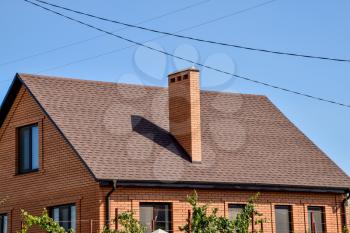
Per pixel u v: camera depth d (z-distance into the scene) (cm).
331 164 3881
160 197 3284
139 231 2875
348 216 3806
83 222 3198
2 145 3750
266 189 3522
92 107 3581
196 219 2895
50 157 3444
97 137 3378
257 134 3919
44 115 3500
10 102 3706
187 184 3316
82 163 3225
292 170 3709
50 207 3422
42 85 3600
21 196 3581
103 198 3142
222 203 3431
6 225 3675
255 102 4203
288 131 4059
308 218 3669
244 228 2939
